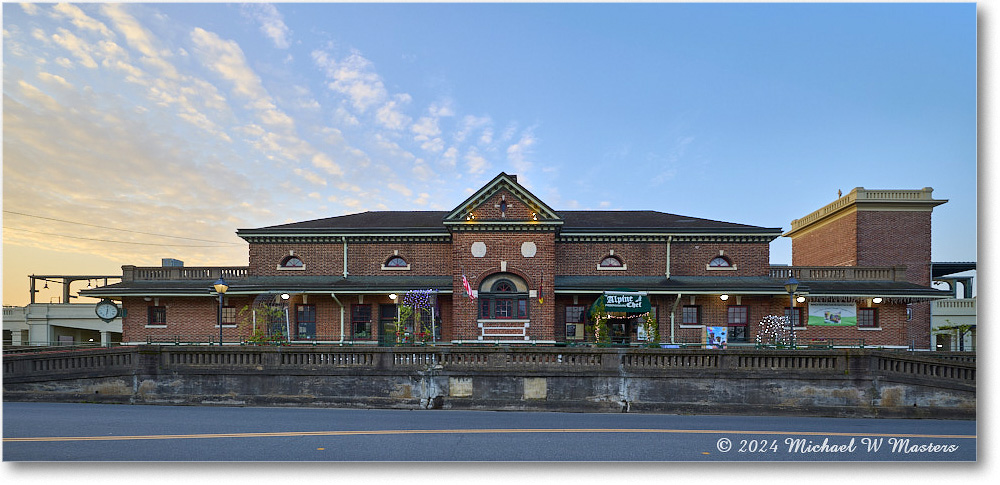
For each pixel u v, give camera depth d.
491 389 18.50
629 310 24.75
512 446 12.38
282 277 29.05
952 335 40.38
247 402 18.16
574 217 33.00
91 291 27.27
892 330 28.42
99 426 13.91
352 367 18.38
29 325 41.75
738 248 29.06
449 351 18.59
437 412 17.50
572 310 27.94
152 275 29.50
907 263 36.34
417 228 28.62
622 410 18.28
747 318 28.09
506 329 25.86
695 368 18.48
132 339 28.34
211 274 29.58
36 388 17.86
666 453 12.02
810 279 29.88
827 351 18.39
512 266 26.14
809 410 18.11
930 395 17.69
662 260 28.92
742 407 18.25
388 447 12.09
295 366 18.39
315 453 11.48
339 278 28.88
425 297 25.81
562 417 16.84
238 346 18.42
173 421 14.78
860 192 36.75
